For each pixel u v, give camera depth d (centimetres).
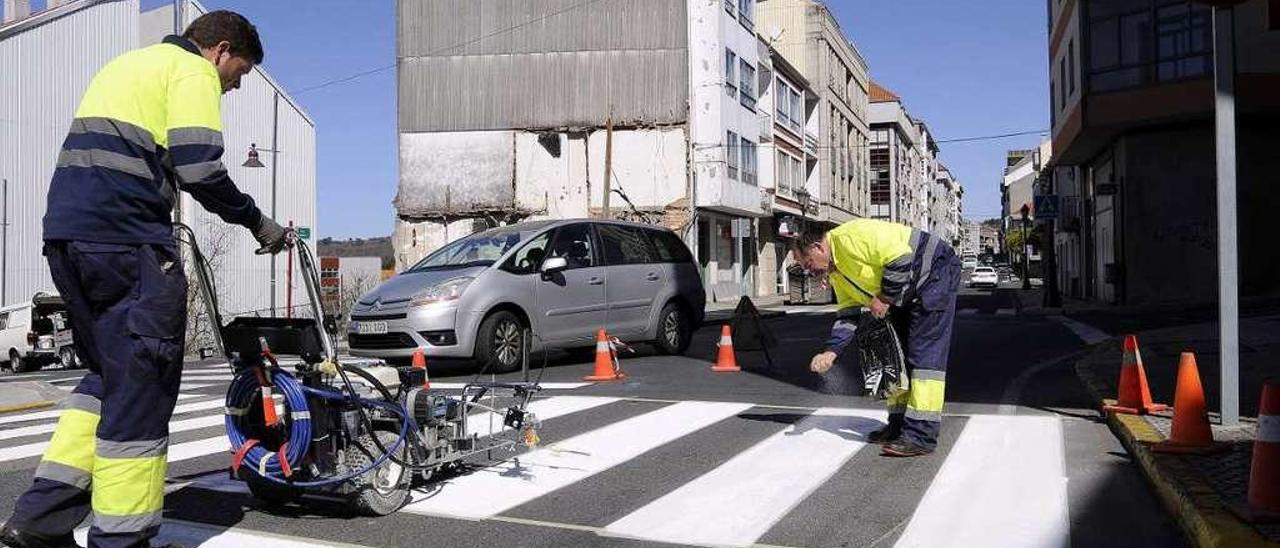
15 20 3575
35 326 2561
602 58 3669
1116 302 2578
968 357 1221
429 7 3719
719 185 3656
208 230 3350
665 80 3653
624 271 1261
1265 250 2414
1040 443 638
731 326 1159
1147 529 450
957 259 609
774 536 441
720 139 3662
